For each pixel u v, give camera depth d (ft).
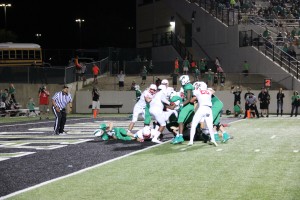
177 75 124.77
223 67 141.28
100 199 27.53
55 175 34.86
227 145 49.88
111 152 46.29
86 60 166.09
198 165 37.96
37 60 142.72
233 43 136.26
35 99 120.26
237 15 143.54
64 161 41.19
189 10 158.71
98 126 77.20
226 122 82.94
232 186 30.42
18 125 81.56
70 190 29.73
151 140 54.24
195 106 52.90
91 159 42.04
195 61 144.36
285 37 132.16
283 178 32.73
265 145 49.85
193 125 49.65
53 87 119.34
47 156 44.32
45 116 107.34
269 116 102.27
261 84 121.49
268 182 31.53
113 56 162.91
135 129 70.13
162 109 53.06
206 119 49.21
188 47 160.45
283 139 55.42
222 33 141.18
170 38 156.25
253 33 130.41
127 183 31.60
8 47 140.87
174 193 28.71
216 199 27.25
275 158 41.19
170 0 170.40
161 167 37.22
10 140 58.34
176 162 39.45
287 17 145.69
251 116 97.91
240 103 106.83
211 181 31.96
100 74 135.64
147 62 142.31
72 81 122.93
